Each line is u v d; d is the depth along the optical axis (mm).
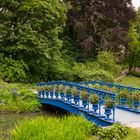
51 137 10328
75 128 11453
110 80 37000
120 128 11977
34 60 36875
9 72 33906
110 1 47312
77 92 18906
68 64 43438
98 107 17422
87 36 45750
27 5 35656
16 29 35438
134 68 54719
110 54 40562
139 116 16422
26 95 26500
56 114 23156
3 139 12188
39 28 36781
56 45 38031
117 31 45562
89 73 37875
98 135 11461
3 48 35438
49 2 37375
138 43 52438
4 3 35812
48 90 23922
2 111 24188
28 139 10328
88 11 46875
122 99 19203
